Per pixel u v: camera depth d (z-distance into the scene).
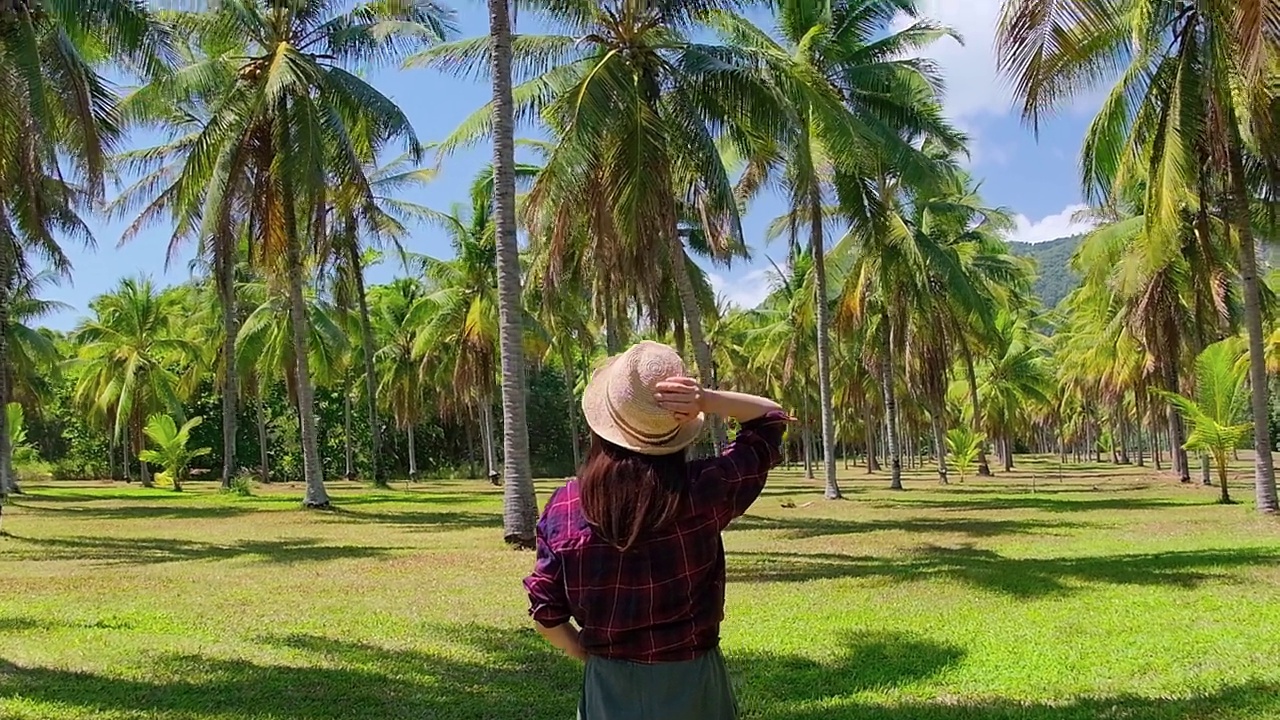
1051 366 57.16
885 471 56.31
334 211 25.38
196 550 14.38
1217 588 9.27
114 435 42.75
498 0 13.05
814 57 21.02
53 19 14.88
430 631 7.94
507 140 13.03
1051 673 6.36
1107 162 16.86
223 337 39.03
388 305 43.62
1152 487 31.09
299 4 20.39
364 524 18.97
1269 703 5.48
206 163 20.55
